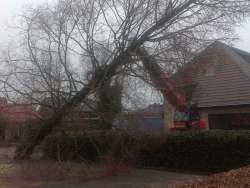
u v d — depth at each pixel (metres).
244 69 21.67
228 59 22.16
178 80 17.31
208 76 22.55
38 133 18.19
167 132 19.03
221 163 16.98
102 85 16.80
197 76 19.92
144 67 16.56
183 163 18.16
